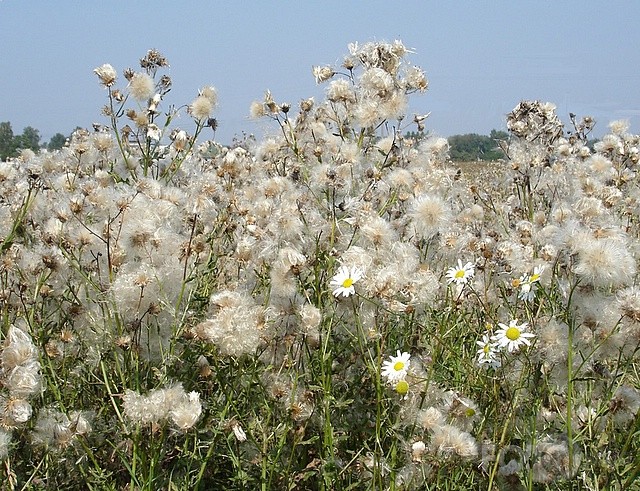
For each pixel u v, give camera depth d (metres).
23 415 0.98
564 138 2.12
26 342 1.01
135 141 1.79
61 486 1.08
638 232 1.61
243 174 1.80
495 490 1.08
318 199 1.40
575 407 1.15
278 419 1.16
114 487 1.05
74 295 1.21
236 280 1.34
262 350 1.13
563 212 1.53
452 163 2.37
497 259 1.27
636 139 2.11
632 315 1.06
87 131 1.78
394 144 1.51
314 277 1.21
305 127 1.68
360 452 1.13
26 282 1.21
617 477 1.01
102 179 1.59
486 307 1.23
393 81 1.51
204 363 1.15
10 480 1.01
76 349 1.20
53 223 1.27
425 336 1.23
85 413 1.12
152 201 1.32
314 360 1.17
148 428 1.02
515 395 1.09
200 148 2.16
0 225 1.34
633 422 1.06
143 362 1.17
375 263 1.21
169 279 1.18
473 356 1.26
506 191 2.26
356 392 1.17
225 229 1.46
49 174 1.71
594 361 1.11
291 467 1.12
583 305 1.09
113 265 1.20
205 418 1.12
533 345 1.10
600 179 1.79
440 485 1.07
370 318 1.15
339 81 1.56
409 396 1.11
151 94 1.69
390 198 1.49
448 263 1.43
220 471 1.14
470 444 1.03
